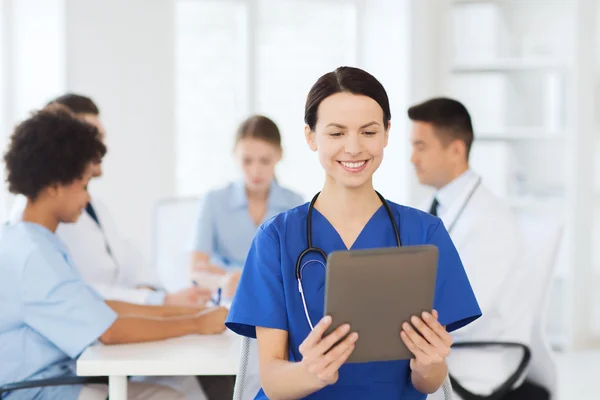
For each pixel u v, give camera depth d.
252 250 1.84
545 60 5.30
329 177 1.82
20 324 2.38
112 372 2.16
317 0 5.77
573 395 4.45
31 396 2.34
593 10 5.21
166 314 2.61
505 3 5.56
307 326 1.77
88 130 2.44
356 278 1.54
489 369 2.62
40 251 2.36
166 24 5.36
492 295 2.70
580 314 5.33
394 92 5.52
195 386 2.63
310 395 1.79
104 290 2.89
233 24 5.70
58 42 5.18
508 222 2.77
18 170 2.39
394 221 1.82
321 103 1.75
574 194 5.25
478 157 5.28
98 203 3.35
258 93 5.78
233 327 1.83
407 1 5.41
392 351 1.61
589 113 5.23
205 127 5.71
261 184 3.58
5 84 5.09
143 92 5.34
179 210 3.94
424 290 1.58
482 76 5.33
